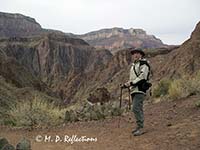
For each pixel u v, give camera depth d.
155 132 8.55
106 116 12.48
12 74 72.81
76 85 187.75
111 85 105.00
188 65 76.81
